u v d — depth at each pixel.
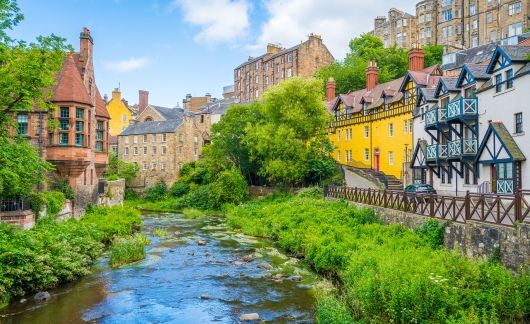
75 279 19.33
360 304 13.53
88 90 32.53
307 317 14.97
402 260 15.42
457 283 12.68
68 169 28.59
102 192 37.59
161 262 23.19
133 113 103.44
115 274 20.50
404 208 23.05
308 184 49.31
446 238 18.02
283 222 31.59
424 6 92.25
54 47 17.42
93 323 14.42
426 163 35.41
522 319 11.66
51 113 27.70
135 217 35.56
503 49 25.59
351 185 43.75
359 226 24.52
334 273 19.44
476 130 28.67
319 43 91.62
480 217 15.93
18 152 18.33
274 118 50.06
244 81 107.81
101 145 36.09
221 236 32.22
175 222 41.75
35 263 17.19
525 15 72.69
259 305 16.27
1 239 17.28
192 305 16.34
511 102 24.84
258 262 23.14
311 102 48.75
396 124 45.38
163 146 70.62
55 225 23.25
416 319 11.48
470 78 29.98
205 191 56.72
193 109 105.75
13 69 16.97
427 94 37.97
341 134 58.59
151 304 16.42
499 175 25.86
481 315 11.53
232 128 56.69
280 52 94.94
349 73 71.50
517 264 13.38
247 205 47.69
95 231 25.09
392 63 71.62
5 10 16.98
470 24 84.06
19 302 16.09
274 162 47.16
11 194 20.88
